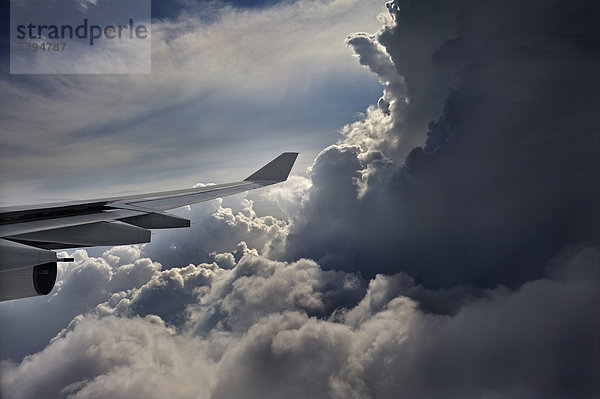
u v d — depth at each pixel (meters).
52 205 5.65
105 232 4.73
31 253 2.78
